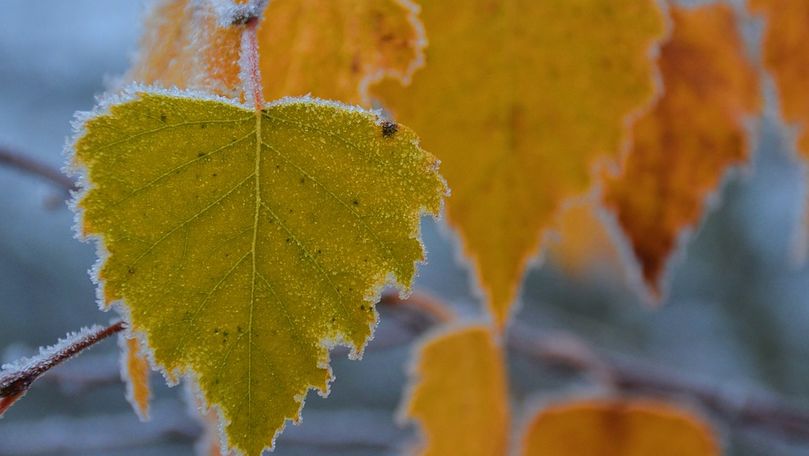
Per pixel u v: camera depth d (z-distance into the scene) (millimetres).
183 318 262
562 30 314
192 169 264
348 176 267
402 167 268
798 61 357
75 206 260
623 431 426
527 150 316
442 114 314
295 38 290
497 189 316
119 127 262
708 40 365
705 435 430
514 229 317
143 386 274
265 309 264
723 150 369
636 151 364
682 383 506
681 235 371
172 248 263
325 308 266
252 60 270
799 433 504
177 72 284
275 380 264
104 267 261
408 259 268
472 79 313
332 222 266
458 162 315
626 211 368
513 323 505
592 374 499
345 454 931
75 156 261
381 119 268
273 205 265
